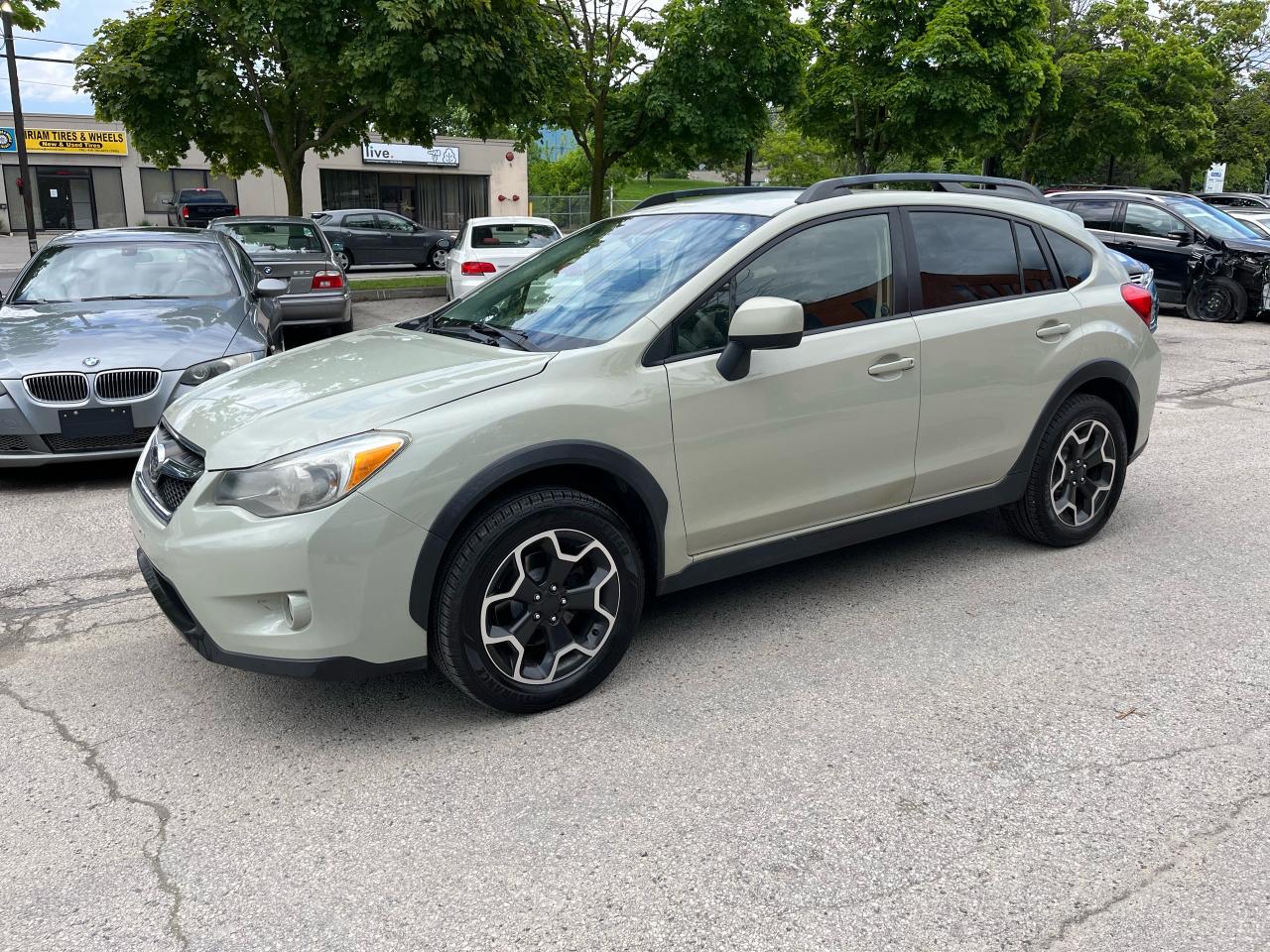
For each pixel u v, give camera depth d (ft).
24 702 11.04
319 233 40.93
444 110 44.73
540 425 9.93
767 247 11.73
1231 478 19.58
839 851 8.18
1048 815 8.64
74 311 21.29
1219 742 9.82
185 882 7.96
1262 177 120.16
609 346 10.64
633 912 7.50
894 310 12.73
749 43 51.37
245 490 9.36
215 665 11.93
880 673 11.36
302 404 10.09
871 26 58.90
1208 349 36.70
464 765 9.59
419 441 9.41
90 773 9.59
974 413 13.42
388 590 9.38
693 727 10.23
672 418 10.79
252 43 44.88
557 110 53.21
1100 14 88.74
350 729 10.36
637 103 54.75
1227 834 8.34
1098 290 14.89
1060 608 13.16
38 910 7.63
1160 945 7.09
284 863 8.17
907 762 9.52
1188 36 106.93
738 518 11.60
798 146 144.56
